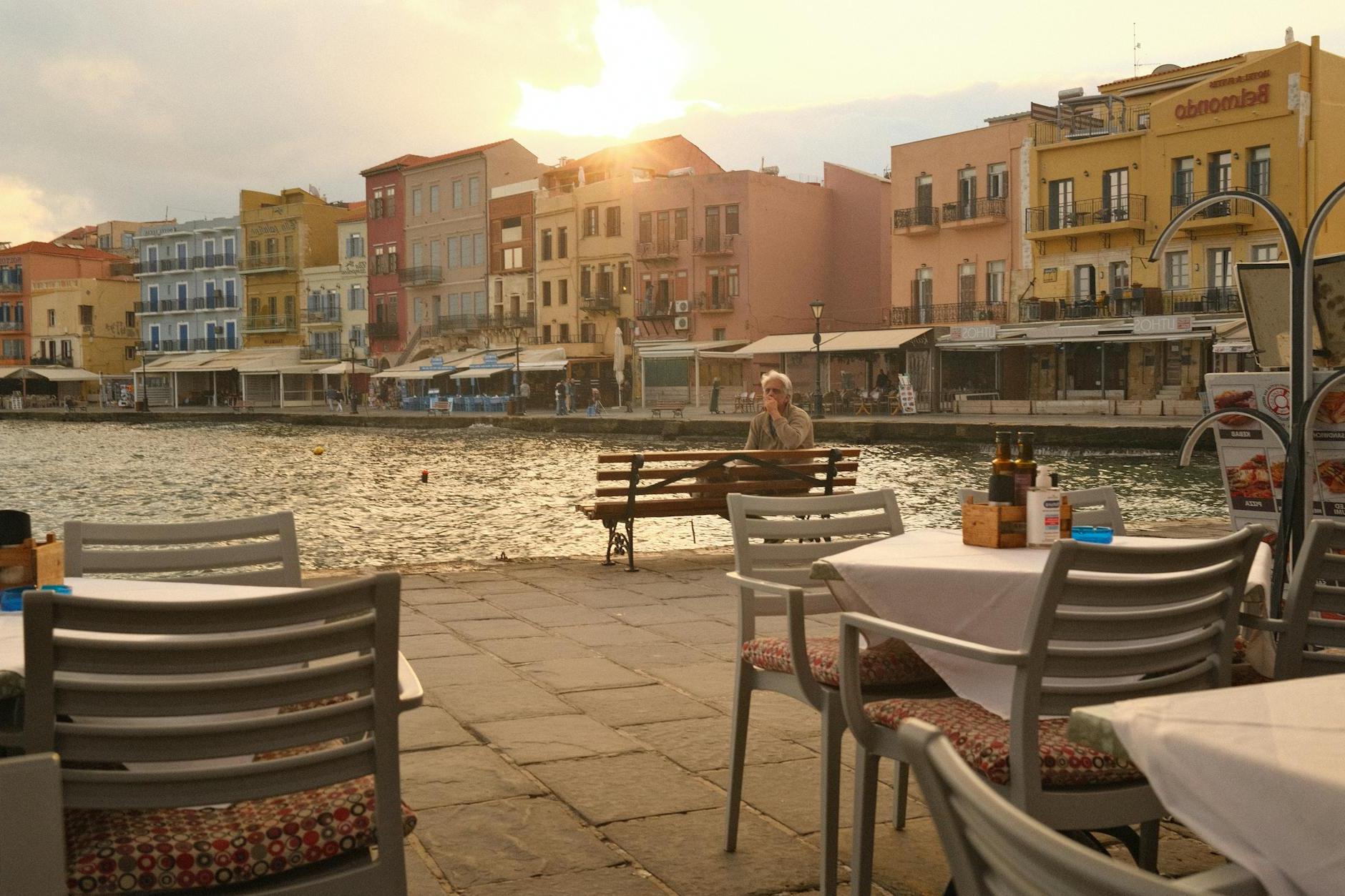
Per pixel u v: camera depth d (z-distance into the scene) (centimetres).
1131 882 86
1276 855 135
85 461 2989
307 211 7838
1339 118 3800
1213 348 3516
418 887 307
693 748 429
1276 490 483
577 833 346
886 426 3272
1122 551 231
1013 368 4328
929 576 280
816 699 295
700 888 307
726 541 1288
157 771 191
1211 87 3866
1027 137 4384
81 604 187
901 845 340
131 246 10544
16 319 9325
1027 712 228
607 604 739
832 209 5788
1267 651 294
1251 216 3784
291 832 204
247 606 195
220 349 8350
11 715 223
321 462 2848
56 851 144
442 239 6994
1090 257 4222
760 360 5353
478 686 524
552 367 5669
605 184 5969
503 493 1942
